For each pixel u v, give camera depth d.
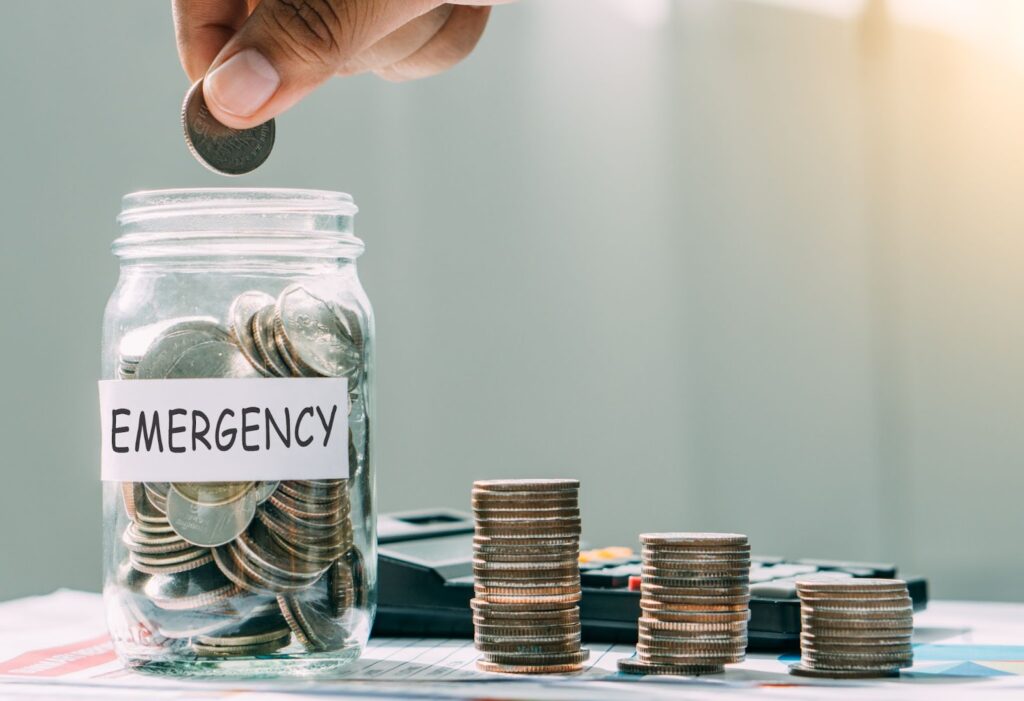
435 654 0.64
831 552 1.89
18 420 2.00
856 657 0.53
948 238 1.83
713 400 1.95
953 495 1.84
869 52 1.86
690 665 0.54
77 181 2.01
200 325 0.55
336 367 0.56
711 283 1.94
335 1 0.59
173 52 2.01
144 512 0.53
